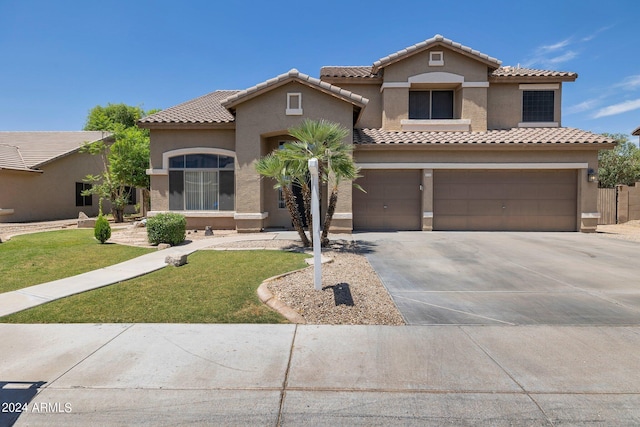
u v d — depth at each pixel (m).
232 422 3.44
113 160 21.78
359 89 19.02
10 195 21.61
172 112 17.94
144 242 13.35
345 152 11.88
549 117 18.70
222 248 11.90
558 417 3.49
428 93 18.73
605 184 30.06
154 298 6.84
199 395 3.84
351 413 3.57
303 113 15.63
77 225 19.83
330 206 12.02
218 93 22.03
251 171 15.86
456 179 16.62
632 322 5.78
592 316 6.05
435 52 17.98
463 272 8.98
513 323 5.77
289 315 5.98
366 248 12.08
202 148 16.75
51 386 3.98
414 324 5.73
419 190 16.69
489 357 4.64
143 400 3.75
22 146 25.64
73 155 25.67
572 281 8.20
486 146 15.89
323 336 5.27
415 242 13.29
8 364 4.44
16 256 10.59
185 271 8.77
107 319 5.87
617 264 9.88
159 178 16.92
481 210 16.64
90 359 4.57
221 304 6.52
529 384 4.02
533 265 9.76
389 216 16.78
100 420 3.46
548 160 16.16
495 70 18.80
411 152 16.27
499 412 3.57
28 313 6.11
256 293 7.04
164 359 4.58
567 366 4.40
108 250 11.70
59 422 3.43
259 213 15.91
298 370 4.33
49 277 8.41
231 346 4.95
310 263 9.55
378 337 5.24
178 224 12.86
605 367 4.37
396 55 17.73
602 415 3.52
